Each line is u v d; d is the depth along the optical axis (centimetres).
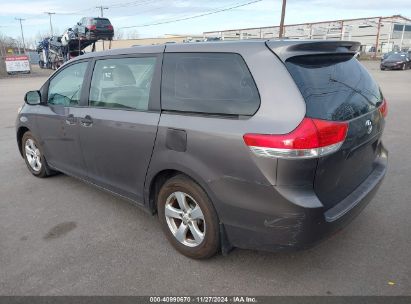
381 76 2442
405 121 889
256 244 272
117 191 383
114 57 373
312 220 252
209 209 290
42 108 476
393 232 355
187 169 293
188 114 298
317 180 254
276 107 253
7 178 538
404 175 506
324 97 261
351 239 344
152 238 358
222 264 311
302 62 271
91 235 367
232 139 263
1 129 909
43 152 496
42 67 4381
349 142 269
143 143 329
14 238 364
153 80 329
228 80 279
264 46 271
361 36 6272
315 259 315
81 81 414
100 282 293
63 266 315
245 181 262
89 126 390
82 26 3086
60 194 472
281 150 243
